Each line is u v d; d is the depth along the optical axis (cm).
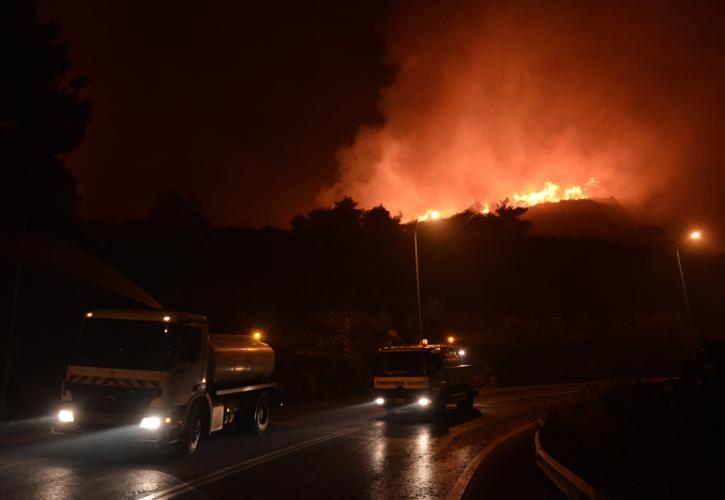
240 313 2684
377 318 3538
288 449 1130
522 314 4928
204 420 1115
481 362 3528
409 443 1232
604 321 5166
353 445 1197
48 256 2009
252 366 1317
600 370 4262
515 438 1317
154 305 2280
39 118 1825
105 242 3166
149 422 937
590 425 1152
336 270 5284
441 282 5638
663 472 649
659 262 7444
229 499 706
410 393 1712
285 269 4875
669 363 4272
